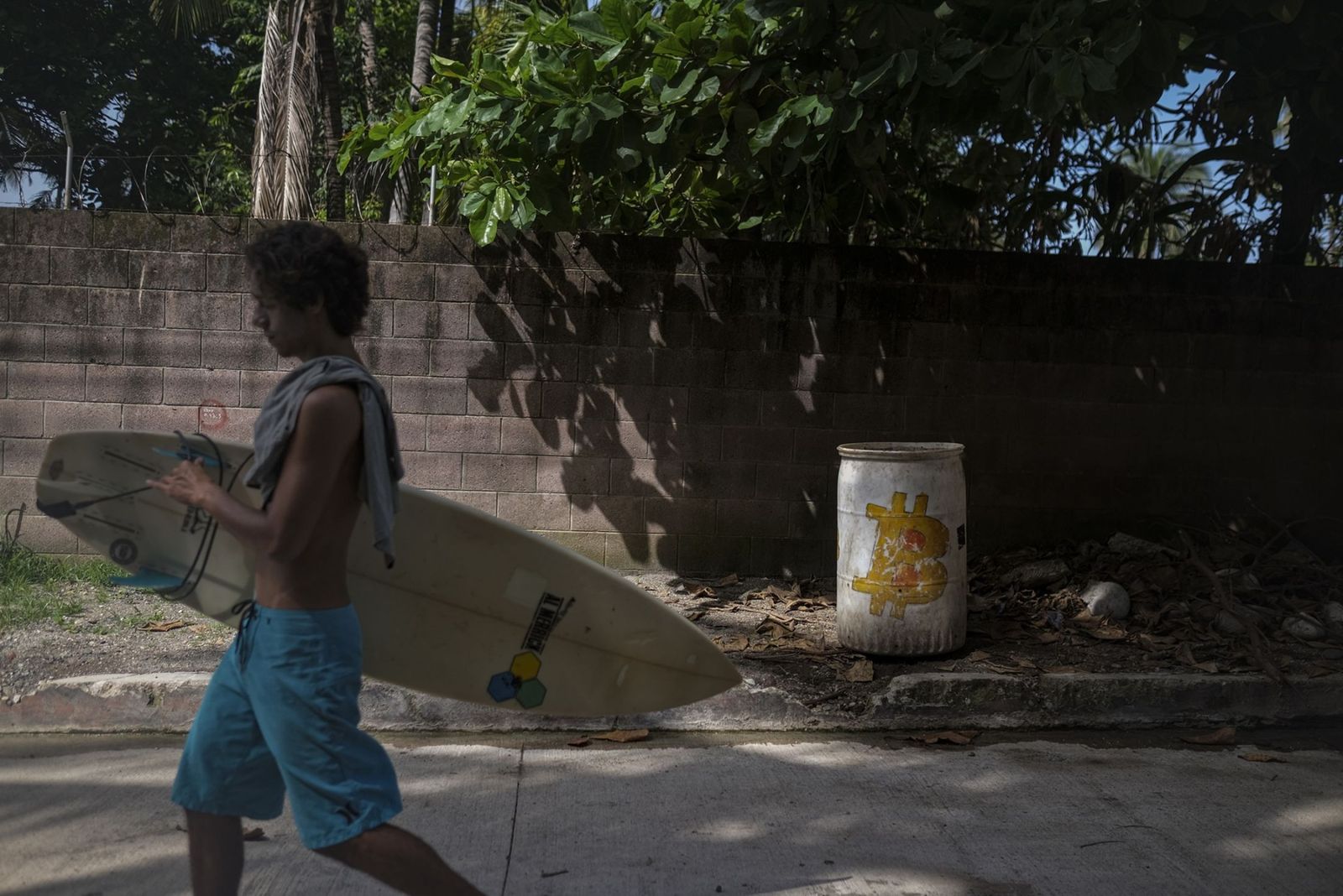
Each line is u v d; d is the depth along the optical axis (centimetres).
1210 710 467
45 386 599
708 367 627
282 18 727
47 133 1391
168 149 1380
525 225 571
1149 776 399
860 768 403
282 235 219
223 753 222
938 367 634
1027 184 782
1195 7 452
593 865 312
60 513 265
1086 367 640
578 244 618
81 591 551
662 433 628
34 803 348
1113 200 771
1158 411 645
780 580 635
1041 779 395
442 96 595
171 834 324
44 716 429
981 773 401
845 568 494
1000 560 632
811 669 481
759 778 391
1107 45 457
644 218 684
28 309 595
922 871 313
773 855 322
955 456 489
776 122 512
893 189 679
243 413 609
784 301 627
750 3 486
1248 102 557
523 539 301
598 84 540
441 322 617
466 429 622
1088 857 324
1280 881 310
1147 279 639
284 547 206
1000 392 638
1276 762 419
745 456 632
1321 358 651
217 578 270
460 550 297
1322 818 358
